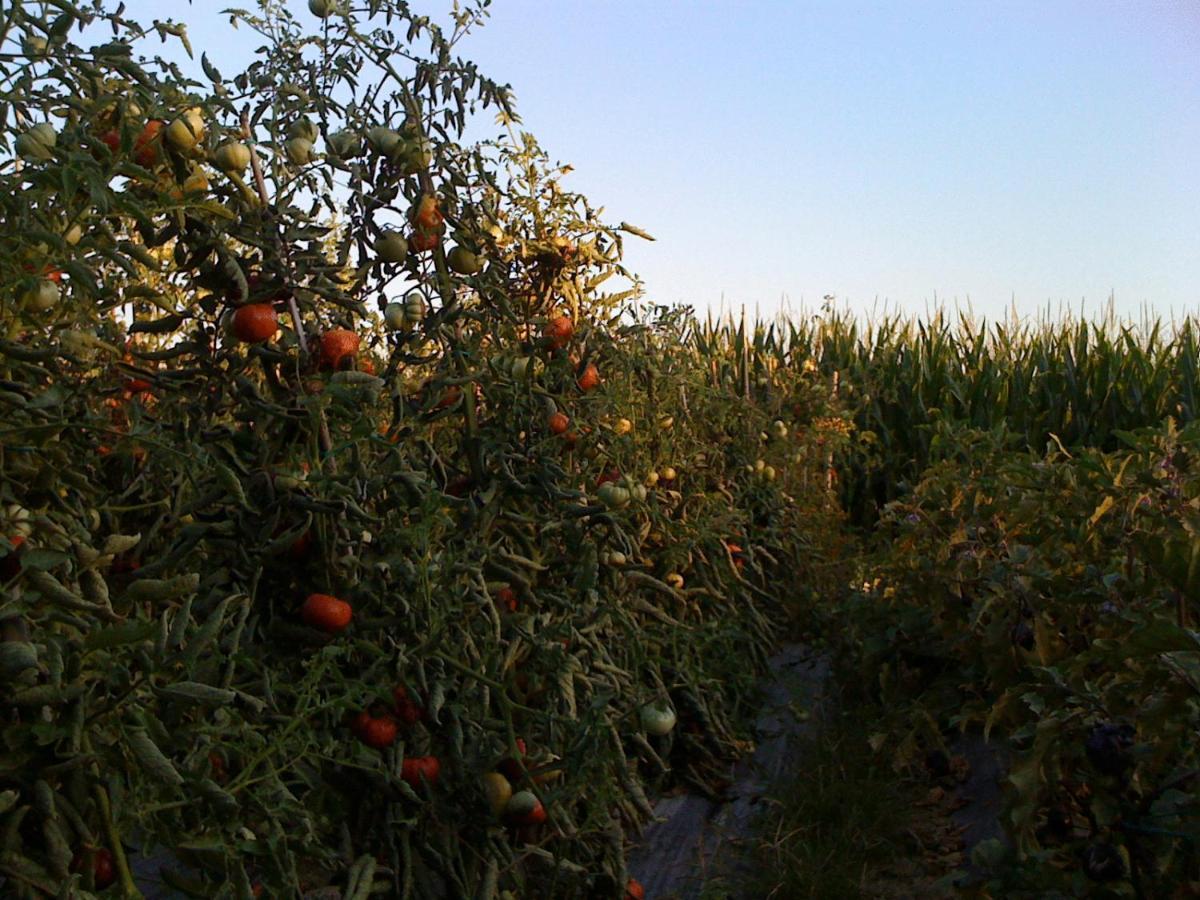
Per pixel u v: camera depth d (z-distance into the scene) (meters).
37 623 1.42
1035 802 2.05
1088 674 2.74
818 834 2.97
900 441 8.66
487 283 2.51
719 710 3.61
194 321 2.14
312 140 2.20
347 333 2.10
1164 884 1.94
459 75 2.40
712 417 4.79
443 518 2.11
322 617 1.98
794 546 5.30
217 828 1.54
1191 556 1.66
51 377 1.67
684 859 2.91
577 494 2.50
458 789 2.12
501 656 2.24
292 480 1.98
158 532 2.05
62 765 1.33
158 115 1.62
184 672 1.57
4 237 1.39
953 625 3.52
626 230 2.96
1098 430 8.33
